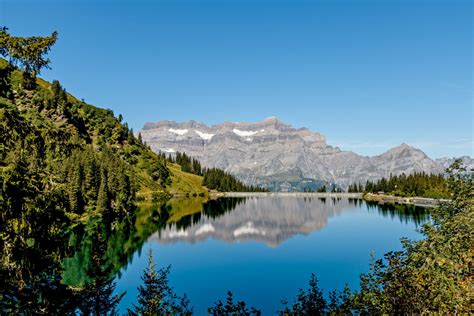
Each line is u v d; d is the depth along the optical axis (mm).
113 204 108875
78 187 93750
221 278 49000
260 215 141500
